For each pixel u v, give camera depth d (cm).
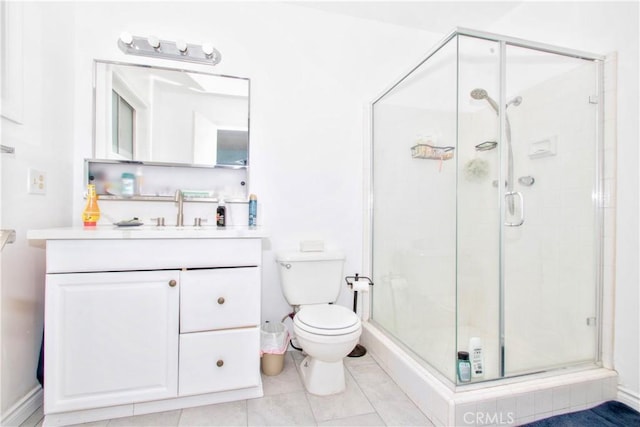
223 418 133
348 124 218
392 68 227
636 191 143
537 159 179
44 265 147
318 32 211
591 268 158
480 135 182
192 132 188
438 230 173
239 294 142
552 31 184
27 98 133
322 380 153
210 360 138
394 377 166
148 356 131
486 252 180
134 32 180
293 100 206
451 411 122
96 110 174
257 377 145
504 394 129
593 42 161
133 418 132
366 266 221
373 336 196
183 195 183
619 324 148
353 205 219
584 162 160
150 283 132
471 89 179
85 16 174
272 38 202
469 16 219
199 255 137
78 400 125
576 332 162
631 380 143
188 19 188
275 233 203
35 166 139
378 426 130
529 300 179
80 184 172
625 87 147
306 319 152
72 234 122
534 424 129
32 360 137
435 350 161
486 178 181
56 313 122
